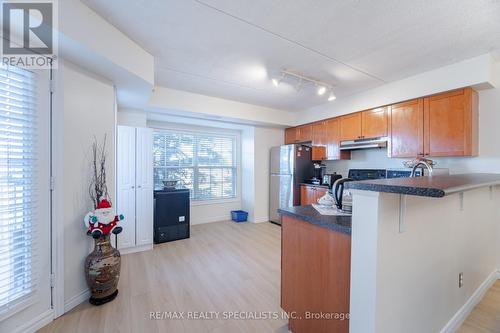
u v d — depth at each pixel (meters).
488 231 2.29
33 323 1.56
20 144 1.50
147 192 3.19
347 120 3.67
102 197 2.10
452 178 1.29
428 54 2.25
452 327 1.66
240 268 2.60
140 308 1.86
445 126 2.53
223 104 3.79
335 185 1.72
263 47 2.16
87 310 1.82
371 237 1.01
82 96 1.92
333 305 1.28
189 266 2.65
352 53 2.25
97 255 1.90
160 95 3.22
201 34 1.95
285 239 1.67
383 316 1.04
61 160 1.74
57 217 1.72
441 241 1.53
